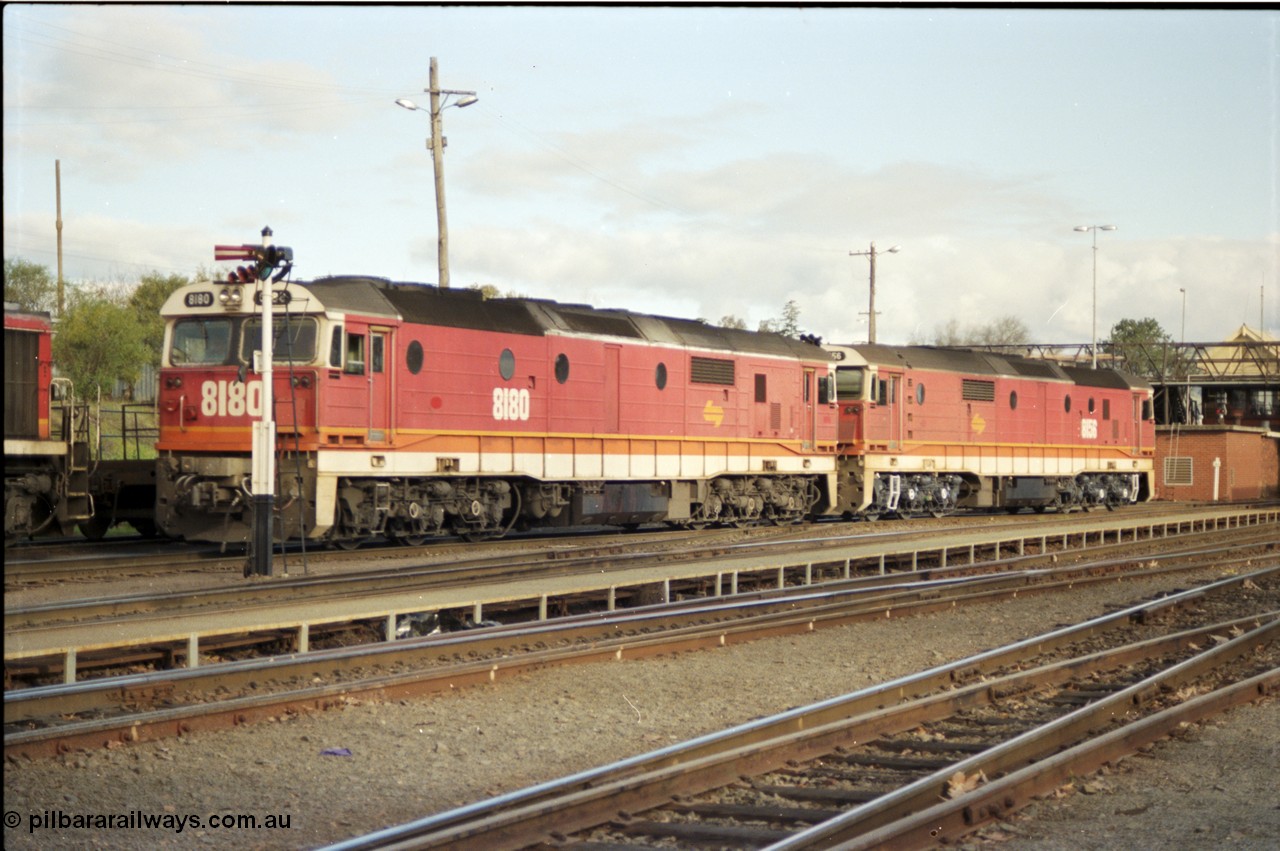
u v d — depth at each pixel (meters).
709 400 29.02
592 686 12.18
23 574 17.84
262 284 17.92
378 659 12.64
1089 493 43.38
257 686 11.48
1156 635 16.19
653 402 27.47
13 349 19.81
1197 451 54.91
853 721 10.09
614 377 26.47
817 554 21.36
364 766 9.18
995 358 39.00
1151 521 33.62
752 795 8.53
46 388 20.47
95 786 8.41
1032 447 39.53
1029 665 13.95
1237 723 10.74
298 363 20.50
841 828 7.30
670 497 28.50
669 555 21.59
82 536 25.70
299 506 18.36
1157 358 57.09
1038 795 8.46
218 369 20.84
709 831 7.54
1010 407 38.66
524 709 11.13
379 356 21.47
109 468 22.61
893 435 34.31
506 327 23.97
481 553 22.20
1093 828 7.84
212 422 20.88
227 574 18.12
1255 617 16.92
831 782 8.88
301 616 13.44
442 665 12.88
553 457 25.00
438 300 23.06
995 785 8.11
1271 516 42.28
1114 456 44.16
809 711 10.48
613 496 26.88
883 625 16.72
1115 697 10.98
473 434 23.19
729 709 11.46
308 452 20.39
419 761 9.37
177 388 21.19
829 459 32.88
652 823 7.75
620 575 17.89
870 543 24.56
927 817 7.44
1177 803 8.41
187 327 21.31
